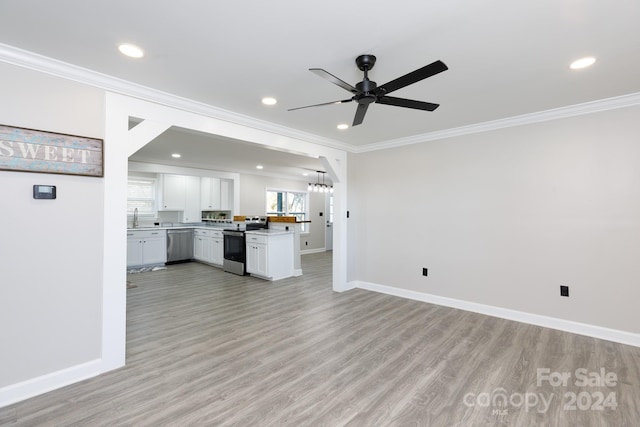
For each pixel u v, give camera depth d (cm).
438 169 404
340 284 469
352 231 493
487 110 315
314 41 189
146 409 190
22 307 203
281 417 183
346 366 244
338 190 473
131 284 518
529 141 334
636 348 274
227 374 232
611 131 290
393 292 452
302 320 347
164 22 169
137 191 710
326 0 151
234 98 281
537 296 331
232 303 411
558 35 181
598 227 298
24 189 204
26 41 189
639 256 279
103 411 188
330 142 441
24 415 184
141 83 249
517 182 343
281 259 563
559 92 269
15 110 201
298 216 966
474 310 374
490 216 362
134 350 272
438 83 249
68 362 220
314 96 277
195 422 178
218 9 158
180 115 284
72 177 224
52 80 215
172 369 239
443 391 210
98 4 153
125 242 247
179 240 718
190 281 541
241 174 823
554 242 321
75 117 225
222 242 653
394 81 181
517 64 218
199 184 784
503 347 277
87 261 229
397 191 446
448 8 157
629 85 255
